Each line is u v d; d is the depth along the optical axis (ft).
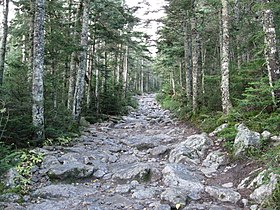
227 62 39.99
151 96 181.16
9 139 32.40
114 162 33.19
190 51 68.64
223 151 31.04
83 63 50.34
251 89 27.37
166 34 74.69
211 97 51.85
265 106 31.19
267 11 30.09
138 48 93.25
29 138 34.83
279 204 18.76
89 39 77.20
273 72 29.27
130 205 21.16
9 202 21.13
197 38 55.77
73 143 39.81
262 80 30.14
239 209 20.03
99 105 74.84
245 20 52.19
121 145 41.83
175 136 44.80
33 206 20.83
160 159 34.30
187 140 35.40
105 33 72.28
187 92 64.80
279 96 29.48
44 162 29.40
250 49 50.65
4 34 51.42
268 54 29.76
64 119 44.57
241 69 42.29
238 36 52.24
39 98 35.83
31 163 28.45
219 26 59.82
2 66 49.80
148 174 27.48
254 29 47.73
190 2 55.47
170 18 66.90
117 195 23.47
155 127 57.98
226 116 37.88
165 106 102.42
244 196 21.81
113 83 94.79
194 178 26.13
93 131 52.16
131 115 85.15
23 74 44.88
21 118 33.30
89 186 25.73
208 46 77.25
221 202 21.63
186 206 20.85
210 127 41.06
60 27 53.78
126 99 103.30
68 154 32.58
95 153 35.01
